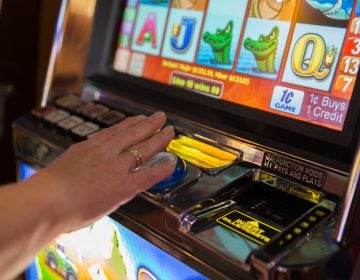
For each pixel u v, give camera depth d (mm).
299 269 623
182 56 1049
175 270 767
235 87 953
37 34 1795
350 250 685
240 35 959
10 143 1853
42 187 663
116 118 1048
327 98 831
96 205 685
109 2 1177
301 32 875
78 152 728
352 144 773
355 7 810
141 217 802
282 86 890
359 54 799
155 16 1108
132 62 1138
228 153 904
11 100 1798
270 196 874
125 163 720
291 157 829
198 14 1034
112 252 896
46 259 1107
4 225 617
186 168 858
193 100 1007
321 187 786
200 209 764
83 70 1204
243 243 710
